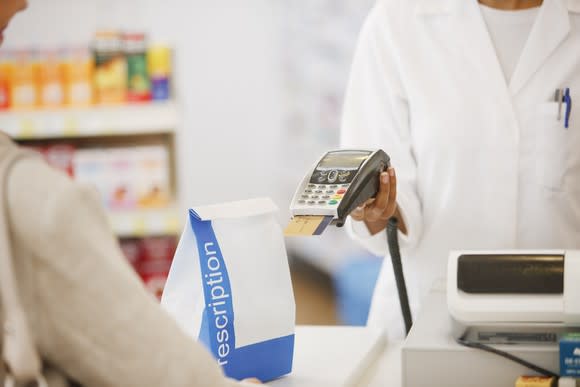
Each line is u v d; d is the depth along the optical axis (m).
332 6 4.84
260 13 4.95
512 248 2.37
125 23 5.07
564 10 2.28
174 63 5.06
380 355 2.02
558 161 2.31
